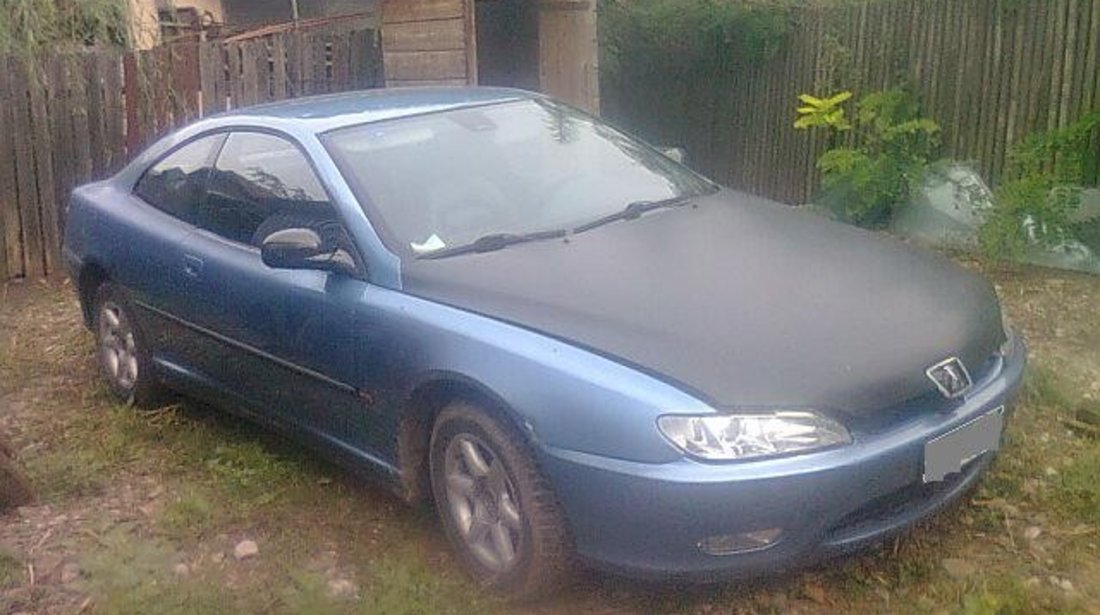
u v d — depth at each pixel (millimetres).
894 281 4324
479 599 4090
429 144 5062
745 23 11023
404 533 4633
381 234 4582
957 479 4086
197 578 4320
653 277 4230
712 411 3570
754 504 3539
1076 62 8109
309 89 9609
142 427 5773
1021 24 8469
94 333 6441
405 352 4266
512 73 10969
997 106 8703
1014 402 4312
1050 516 4445
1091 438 5109
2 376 6707
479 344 4016
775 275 4281
